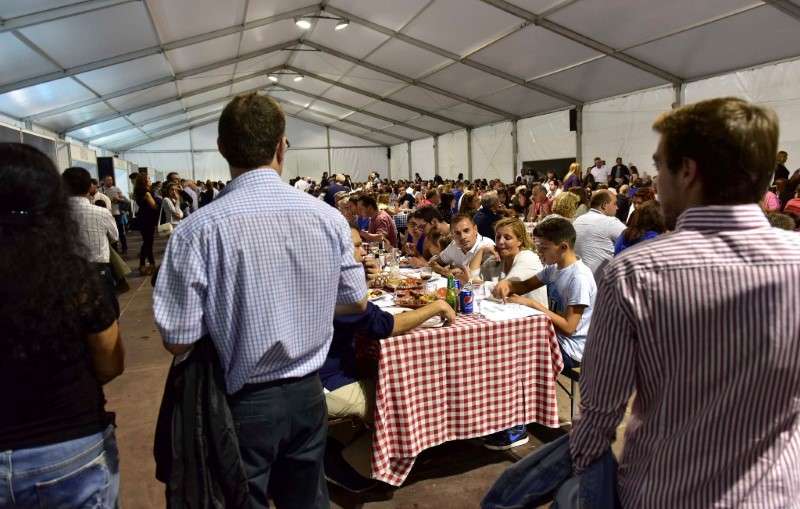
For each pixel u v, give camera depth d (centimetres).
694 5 689
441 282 322
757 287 79
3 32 590
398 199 1162
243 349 121
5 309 93
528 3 792
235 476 121
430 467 237
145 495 225
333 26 1085
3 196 96
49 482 103
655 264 83
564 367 256
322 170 2316
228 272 118
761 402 81
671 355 83
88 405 108
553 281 259
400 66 1253
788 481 82
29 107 911
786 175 677
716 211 83
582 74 1030
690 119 85
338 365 213
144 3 656
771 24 693
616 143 1123
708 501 84
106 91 1006
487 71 1119
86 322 104
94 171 1331
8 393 98
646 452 90
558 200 466
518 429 248
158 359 396
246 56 1173
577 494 98
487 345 220
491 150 1611
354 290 140
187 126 2067
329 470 223
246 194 123
